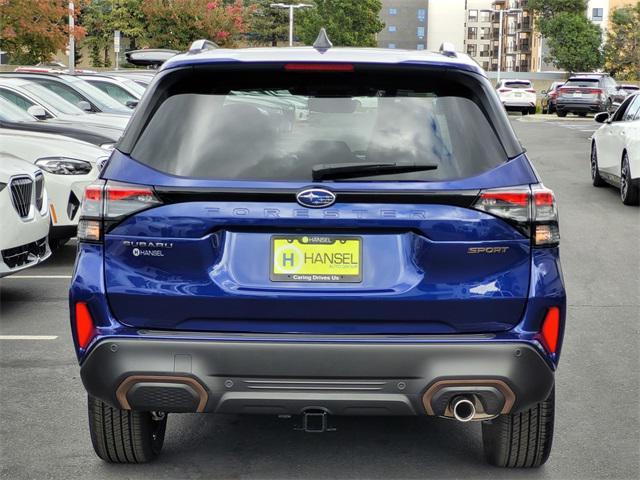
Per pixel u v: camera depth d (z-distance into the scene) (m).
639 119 13.89
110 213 3.65
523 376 3.64
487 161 3.66
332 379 3.61
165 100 3.77
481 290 3.62
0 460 4.36
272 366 3.59
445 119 3.73
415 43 170.25
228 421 4.94
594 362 6.13
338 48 4.09
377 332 3.63
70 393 5.41
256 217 3.59
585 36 90.44
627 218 12.63
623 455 4.47
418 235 3.61
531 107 47.75
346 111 3.73
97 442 4.19
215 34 45.66
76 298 3.71
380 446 4.58
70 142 9.92
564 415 5.05
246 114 3.73
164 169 3.65
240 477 4.18
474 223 3.60
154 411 3.77
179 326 3.66
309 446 4.57
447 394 3.62
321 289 3.61
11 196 7.29
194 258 3.62
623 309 7.71
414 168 3.61
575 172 18.33
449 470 4.27
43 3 25.84
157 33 45.28
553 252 3.73
